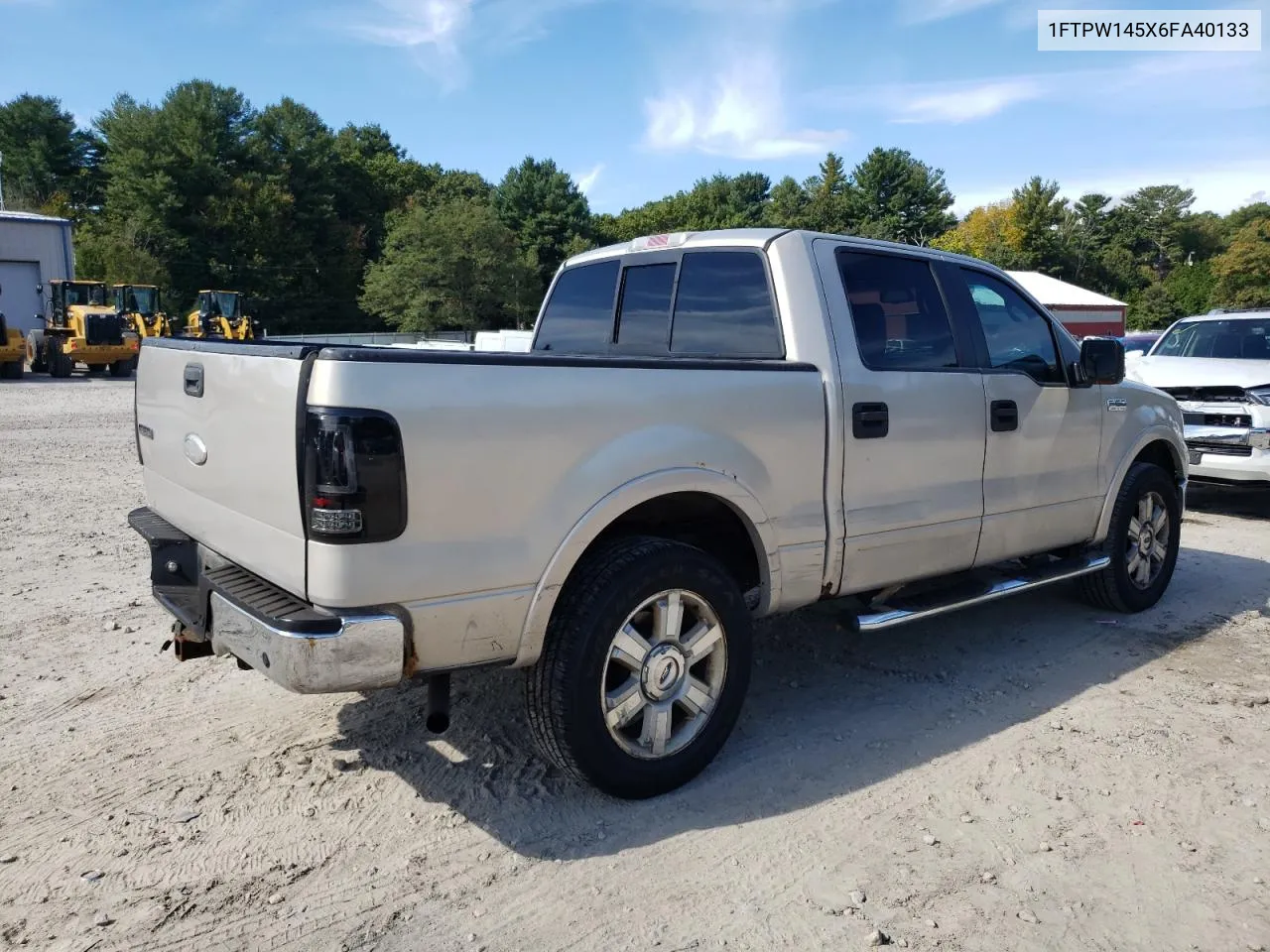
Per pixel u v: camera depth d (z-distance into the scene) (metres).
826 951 2.62
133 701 4.26
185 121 62.28
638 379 3.27
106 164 64.19
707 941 2.67
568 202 81.44
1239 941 2.66
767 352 3.96
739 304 4.08
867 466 3.95
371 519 2.72
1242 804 3.40
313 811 3.35
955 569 4.45
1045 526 4.86
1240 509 9.24
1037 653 4.98
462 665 2.99
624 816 3.34
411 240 66.88
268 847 3.13
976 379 4.41
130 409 18.77
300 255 67.56
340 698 4.31
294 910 2.80
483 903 2.84
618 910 2.81
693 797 3.47
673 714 3.58
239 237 64.31
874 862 3.05
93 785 3.51
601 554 3.30
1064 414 4.87
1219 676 4.65
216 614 3.15
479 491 2.91
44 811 3.32
